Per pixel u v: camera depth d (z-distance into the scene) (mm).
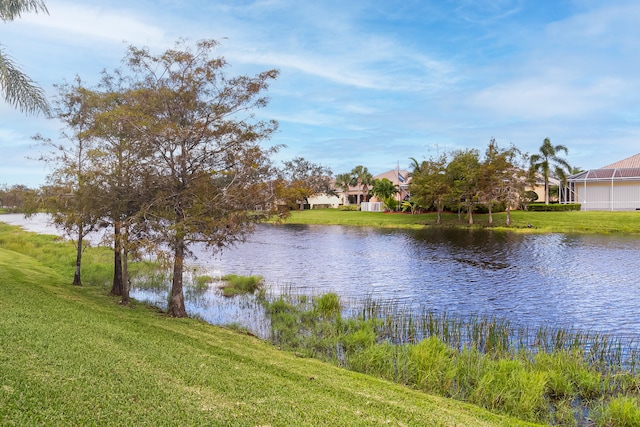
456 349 13383
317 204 116562
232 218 15227
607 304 20531
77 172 18078
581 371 11711
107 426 6266
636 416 9234
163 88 15805
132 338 11273
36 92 15086
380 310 19375
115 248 16812
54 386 7156
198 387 8375
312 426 7211
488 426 8375
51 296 16047
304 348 14039
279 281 26688
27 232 58406
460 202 66125
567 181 73125
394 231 61094
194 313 18625
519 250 39625
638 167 72875
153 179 16031
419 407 8945
